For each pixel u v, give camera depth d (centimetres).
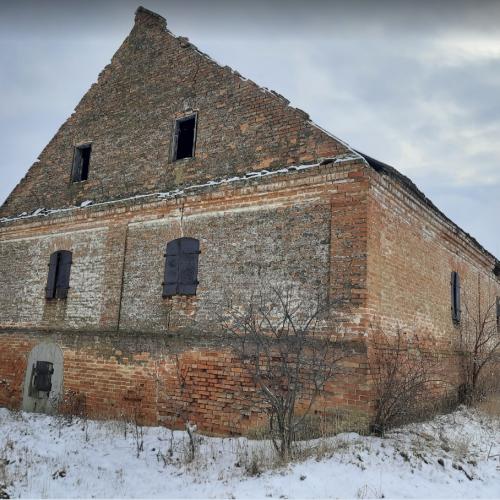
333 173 873
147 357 1041
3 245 1409
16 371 1274
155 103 1212
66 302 1223
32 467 749
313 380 789
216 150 1059
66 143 1379
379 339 828
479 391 1234
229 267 967
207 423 923
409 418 855
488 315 1559
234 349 878
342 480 599
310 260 872
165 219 1089
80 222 1248
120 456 805
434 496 577
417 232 1051
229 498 579
